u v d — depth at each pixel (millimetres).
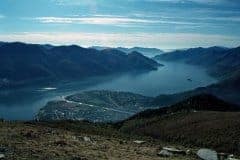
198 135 117312
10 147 37250
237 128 110062
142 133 147750
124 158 41125
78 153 39750
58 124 98750
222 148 96250
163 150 49188
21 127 55062
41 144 41688
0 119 67812
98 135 71500
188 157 48250
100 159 38531
